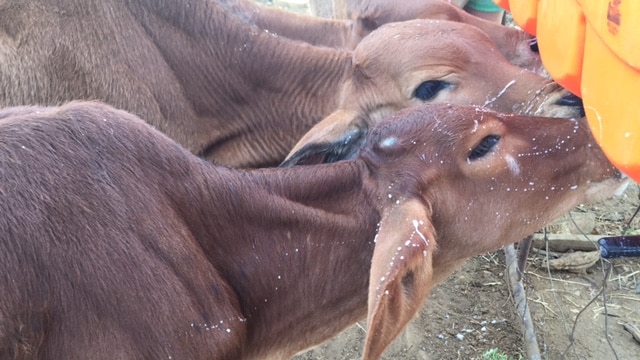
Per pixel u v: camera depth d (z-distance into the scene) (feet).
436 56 2.60
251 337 2.00
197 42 2.87
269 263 1.94
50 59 2.65
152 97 2.79
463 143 2.01
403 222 1.83
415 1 3.24
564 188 2.13
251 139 3.04
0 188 1.58
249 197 1.92
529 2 1.90
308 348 2.14
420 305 1.80
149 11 2.78
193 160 1.88
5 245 1.55
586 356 3.44
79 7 2.67
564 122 2.12
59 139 1.69
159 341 1.68
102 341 1.62
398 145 2.00
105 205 1.67
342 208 2.02
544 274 3.87
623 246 1.97
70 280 1.59
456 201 2.04
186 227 1.81
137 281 1.66
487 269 3.87
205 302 1.77
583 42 1.55
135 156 1.75
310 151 2.51
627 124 1.37
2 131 1.66
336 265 2.00
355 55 2.80
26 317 1.55
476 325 3.56
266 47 2.98
